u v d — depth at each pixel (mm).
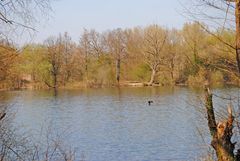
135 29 84250
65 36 78688
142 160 22203
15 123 29453
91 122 35406
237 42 7016
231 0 7172
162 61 69938
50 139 23906
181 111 37438
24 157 12805
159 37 70688
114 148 24688
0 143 11812
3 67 9711
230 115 7094
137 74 80562
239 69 7059
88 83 78438
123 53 83188
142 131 30328
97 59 82688
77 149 24016
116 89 72812
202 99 9000
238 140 8273
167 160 21781
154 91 64812
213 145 7051
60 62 76562
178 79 54219
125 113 41156
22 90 63219
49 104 49688
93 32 84688
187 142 24562
